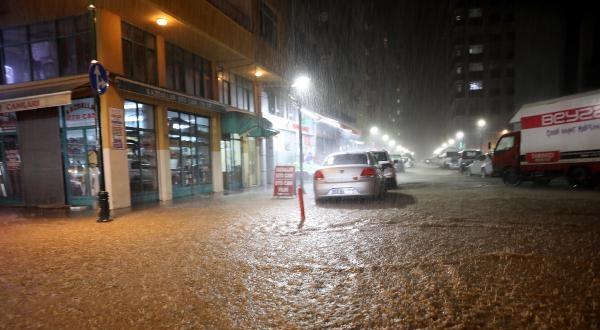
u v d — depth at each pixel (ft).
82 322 11.56
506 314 11.05
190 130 53.11
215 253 19.10
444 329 10.28
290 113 90.43
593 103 42.37
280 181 47.98
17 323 11.64
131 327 11.10
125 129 40.60
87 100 39.19
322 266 16.37
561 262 15.72
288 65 82.84
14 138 43.21
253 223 27.53
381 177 40.16
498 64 254.47
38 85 40.81
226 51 54.80
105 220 29.96
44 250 20.86
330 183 36.19
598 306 11.37
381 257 17.42
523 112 50.57
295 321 11.13
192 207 38.58
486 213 28.68
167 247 20.75
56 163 41.04
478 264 15.84
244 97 70.03
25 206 42.01
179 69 51.44
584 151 43.60
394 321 10.87
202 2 47.09
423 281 14.06
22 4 39.78
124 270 16.69
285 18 81.71
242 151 66.95
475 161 81.25
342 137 148.87
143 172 44.04
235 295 13.32
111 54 38.96
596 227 22.47
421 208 32.27
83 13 39.47
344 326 10.68
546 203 33.17
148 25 43.47
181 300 13.01
